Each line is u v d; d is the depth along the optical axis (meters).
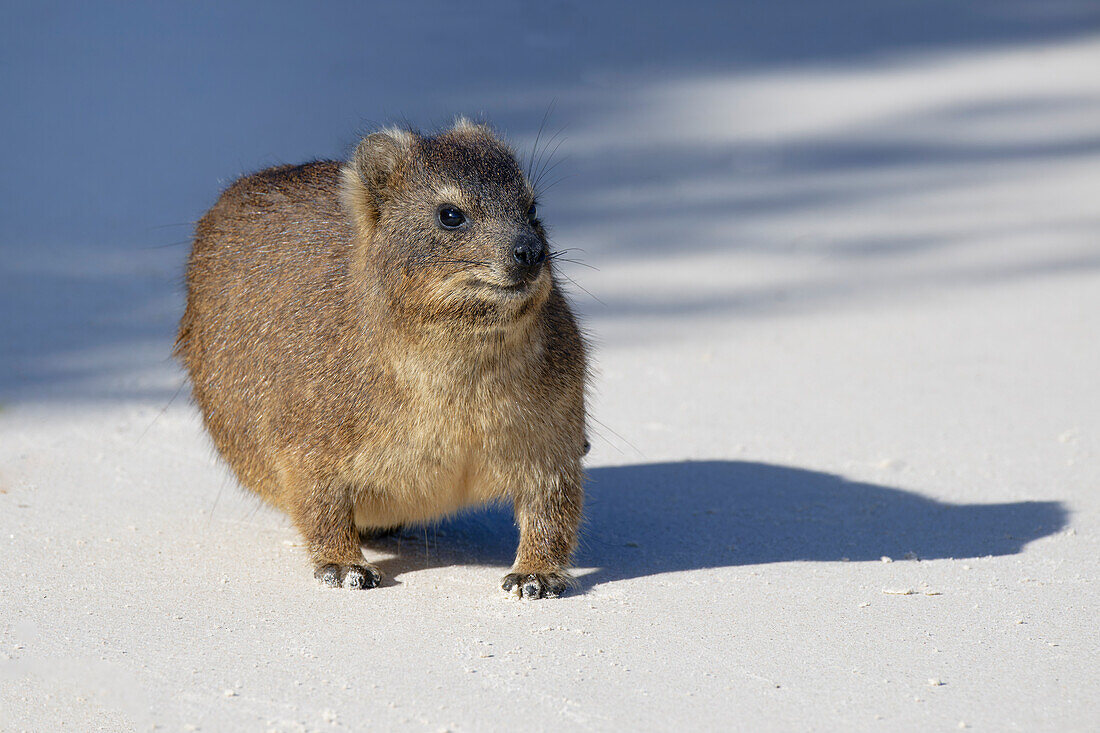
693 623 9.25
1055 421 14.04
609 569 10.42
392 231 9.70
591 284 19.52
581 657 8.68
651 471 12.93
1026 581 10.01
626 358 16.62
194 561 10.48
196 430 13.78
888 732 7.69
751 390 15.38
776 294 18.97
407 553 10.91
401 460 9.85
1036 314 17.88
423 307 9.48
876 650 8.77
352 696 8.11
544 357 9.87
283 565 10.45
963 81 29.00
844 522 11.50
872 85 28.78
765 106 27.53
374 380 9.74
